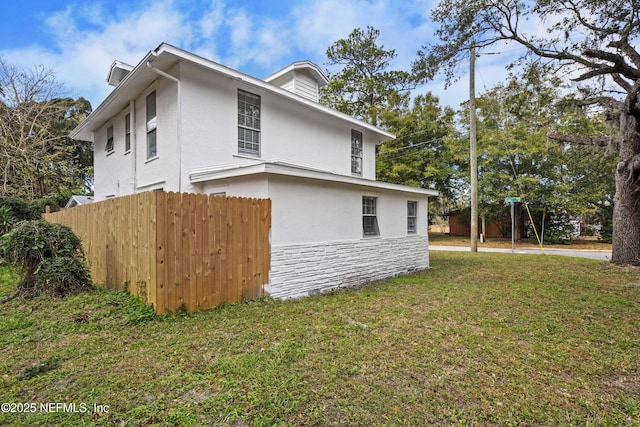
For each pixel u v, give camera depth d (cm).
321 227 674
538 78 945
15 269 526
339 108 2123
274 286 575
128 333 382
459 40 872
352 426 229
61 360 315
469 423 235
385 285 736
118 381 276
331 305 539
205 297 482
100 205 601
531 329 427
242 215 534
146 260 451
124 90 816
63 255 532
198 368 302
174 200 451
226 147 759
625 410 254
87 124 1102
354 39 2161
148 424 225
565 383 291
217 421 230
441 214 2912
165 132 726
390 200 902
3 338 361
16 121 1530
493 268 970
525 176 1803
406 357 338
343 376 295
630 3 721
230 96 773
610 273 857
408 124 2091
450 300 578
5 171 1409
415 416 241
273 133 870
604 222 2036
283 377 289
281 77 1136
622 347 371
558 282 742
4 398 251
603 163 1672
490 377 299
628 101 852
